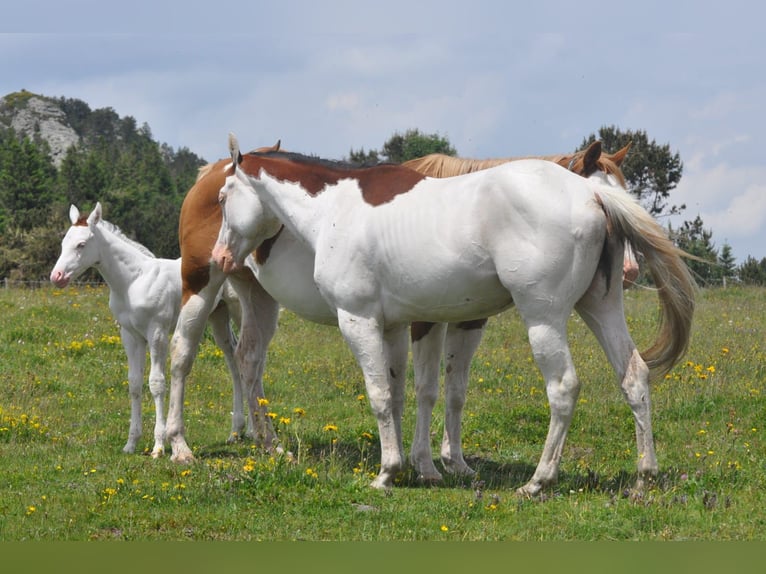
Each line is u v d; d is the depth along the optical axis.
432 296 6.93
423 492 7.30
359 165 7.61
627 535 5.95
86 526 6.45
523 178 6.51
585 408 10.66
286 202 7.83
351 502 6.97
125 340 9.75
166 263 9.81
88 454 9.13
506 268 6.50
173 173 139.38
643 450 6.79
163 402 9.55
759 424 9.50
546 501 6.73
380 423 7.37
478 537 5.98
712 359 13.05
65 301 19.64
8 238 48.47
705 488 6.89
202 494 7.15
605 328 6.83
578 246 6.43
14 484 7.74
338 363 14.43
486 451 9.41
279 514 6.67
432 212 6.87
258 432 9.34
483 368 13.55
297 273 8.40
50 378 12.95
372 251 7.12
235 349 10.43
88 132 187.62
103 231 9.71
